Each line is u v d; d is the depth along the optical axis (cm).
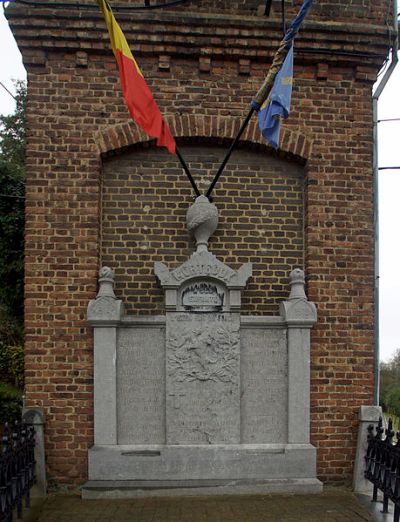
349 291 638
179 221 650
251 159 666
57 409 598
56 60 632
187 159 660
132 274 639
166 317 602
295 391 603
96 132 630
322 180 648
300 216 665
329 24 648
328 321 632
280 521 497
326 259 639
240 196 660
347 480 616
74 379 602
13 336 1550
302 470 592
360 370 630
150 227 646
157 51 638
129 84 538
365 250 645
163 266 603
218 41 640
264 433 604
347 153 655
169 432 590
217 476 584
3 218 902
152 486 571
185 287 607
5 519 450
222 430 595
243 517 506
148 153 655
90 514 513
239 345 604
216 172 661
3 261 913
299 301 608
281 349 613
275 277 653
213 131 642
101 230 641
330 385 625
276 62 550
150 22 632
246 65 648
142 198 650
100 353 592
